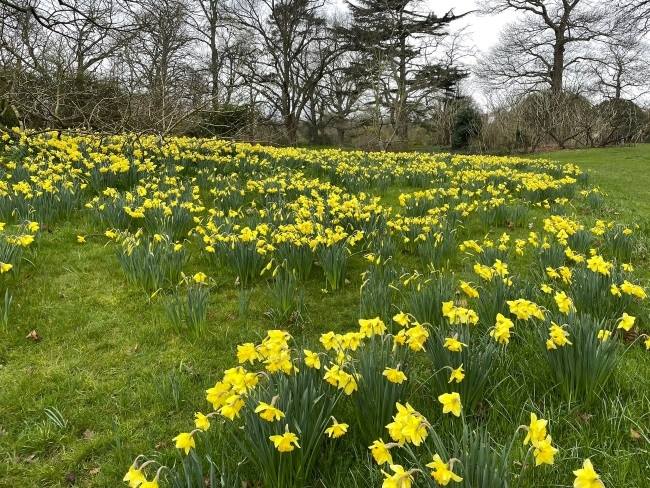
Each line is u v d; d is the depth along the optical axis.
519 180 10.26
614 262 4.55
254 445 2.18
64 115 13.56
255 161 10.34
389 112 35.19
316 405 2.34
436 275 5.16
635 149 25.53
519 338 3.50
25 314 3.98
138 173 8.12
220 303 4.47
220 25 30.94
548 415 2.63
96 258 5.25
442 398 2.08
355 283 5.00
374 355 2.59
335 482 2.27
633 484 2.19
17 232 5.36
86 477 2.50
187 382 3.23
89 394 3.11
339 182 9.65
